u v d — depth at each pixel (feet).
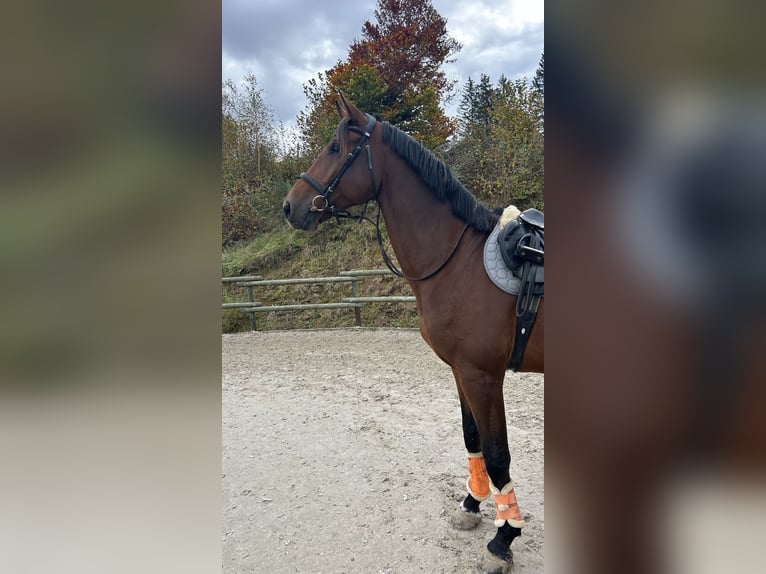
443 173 5.88
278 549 6.29
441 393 13.08
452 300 5.68
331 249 30.71
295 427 10.77
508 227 5.47
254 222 35.68
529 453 8.91
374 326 25.45
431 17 31.65
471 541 6.35
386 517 6.98
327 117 34.19
